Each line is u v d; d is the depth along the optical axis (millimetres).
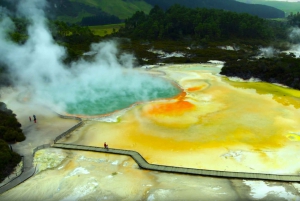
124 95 75438
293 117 59156
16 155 43312
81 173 40531
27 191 36688
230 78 93312
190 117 59719
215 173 40031
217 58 124000
